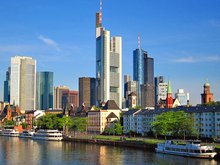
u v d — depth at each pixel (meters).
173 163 142.38
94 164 143.50
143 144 195.88
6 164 146.00
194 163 141.75
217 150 155.25
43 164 145.38
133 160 151.50
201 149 155.25
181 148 164.00
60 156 168.50
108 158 158.62
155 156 163.38
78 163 146.75
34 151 192.38
